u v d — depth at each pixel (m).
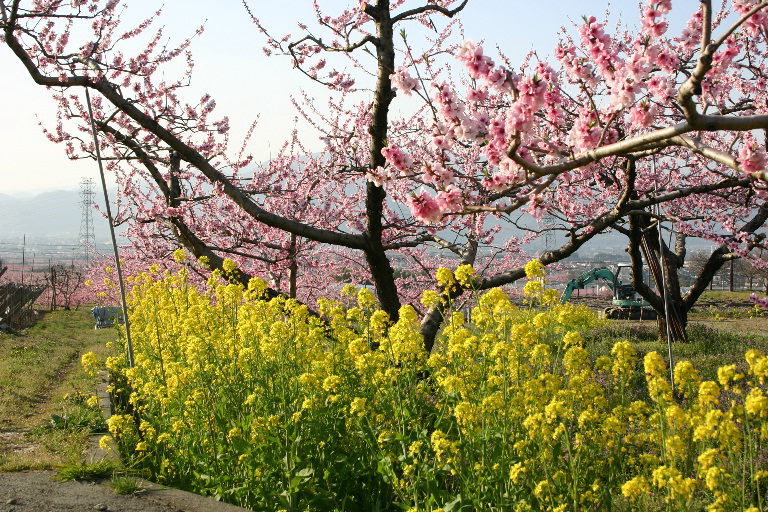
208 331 6.37
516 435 4.38
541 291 5.58
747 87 7.84
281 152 11.78
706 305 33.56
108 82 8.56
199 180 10.89
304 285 14.20
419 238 10.22
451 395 4.91
